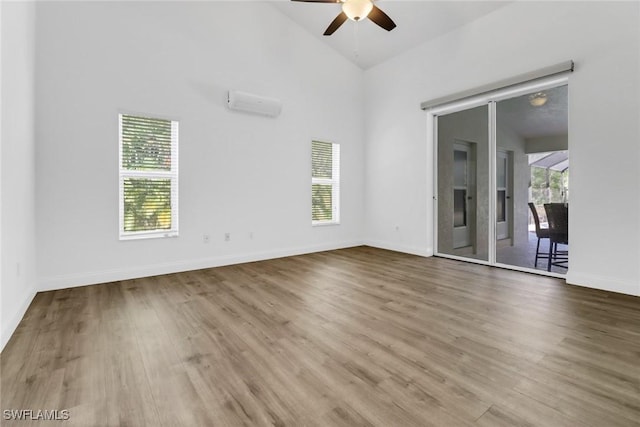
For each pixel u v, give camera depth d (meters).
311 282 3.36
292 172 4.87
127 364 1.71
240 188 4.32
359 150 5.79
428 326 2.20
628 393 1.42
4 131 2.03
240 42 4.28
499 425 1.23
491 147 4.01
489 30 3.86
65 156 3.13
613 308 2.51
